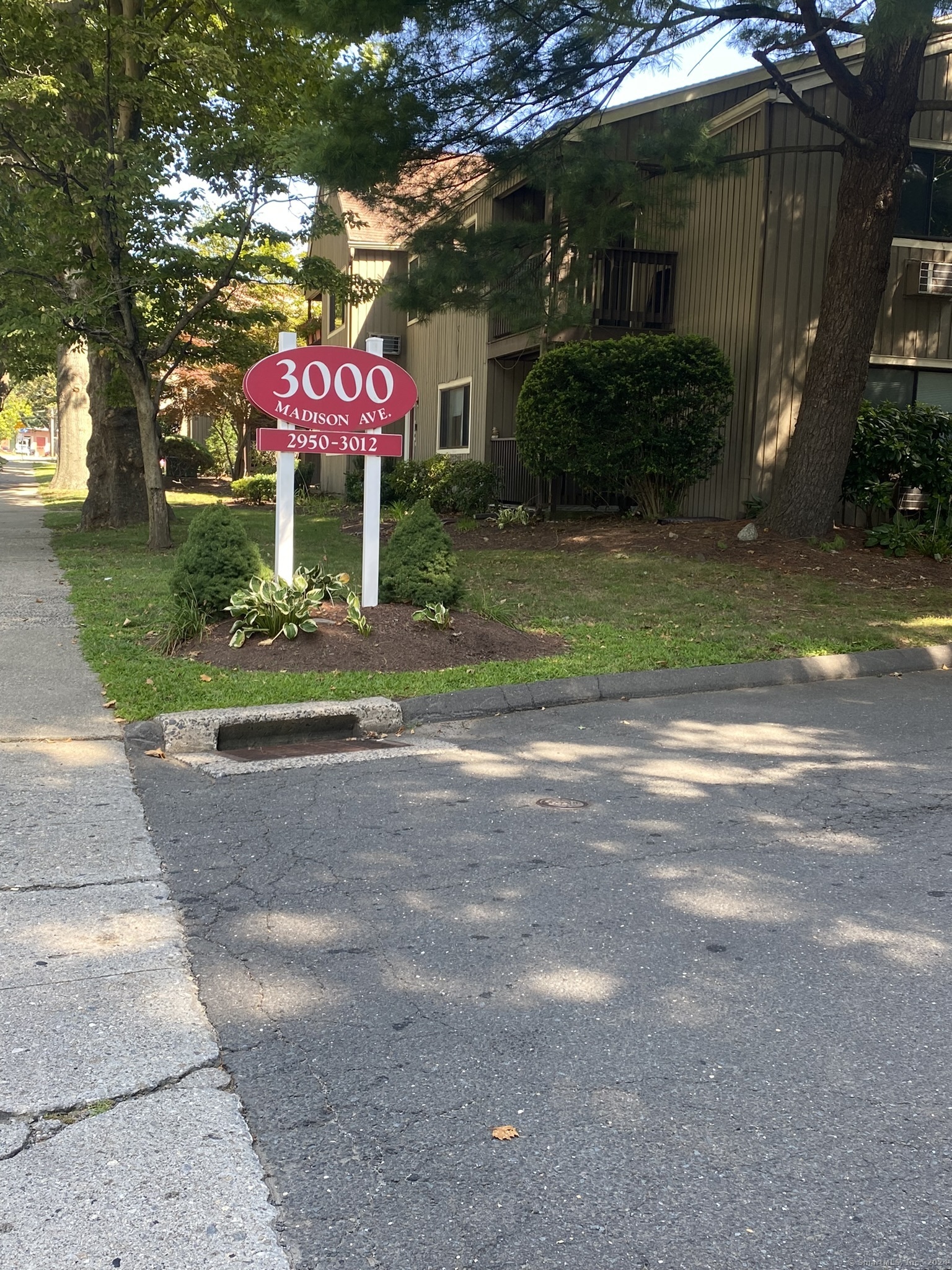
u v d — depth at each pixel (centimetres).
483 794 584
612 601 1108
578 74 1158
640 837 520
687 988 367
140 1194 259
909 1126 290
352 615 872
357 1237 246
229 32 1560
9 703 724
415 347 2498
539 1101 300
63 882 451
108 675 777
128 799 563
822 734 721
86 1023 338
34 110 1298
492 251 1298
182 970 375
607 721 750
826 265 1415
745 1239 246
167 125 1489
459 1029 338
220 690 738
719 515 1606
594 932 411
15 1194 259
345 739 707
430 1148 278
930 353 1630
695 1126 289
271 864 476
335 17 1063
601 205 1249
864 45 1345
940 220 1623
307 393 888
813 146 1282
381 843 505
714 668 857
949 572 1267
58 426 3384
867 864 486
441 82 1160
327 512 2259
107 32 1333
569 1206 257
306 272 1462
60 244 1391
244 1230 247
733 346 1573
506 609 1052
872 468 1413
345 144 1149
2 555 1510
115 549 1568
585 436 1470
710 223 1622
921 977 376
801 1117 294
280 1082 307
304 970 377
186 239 1384
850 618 1047
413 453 2506
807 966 384
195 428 4806
